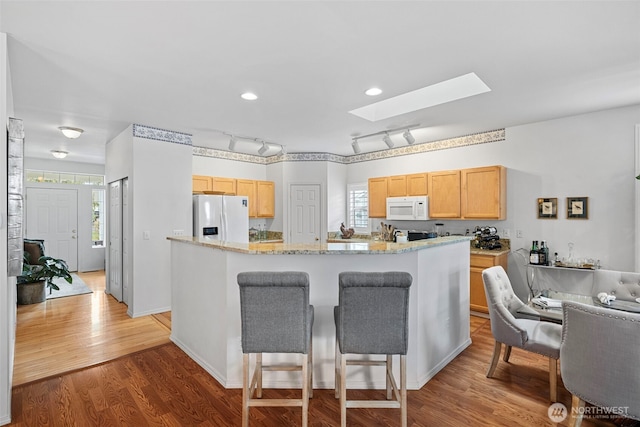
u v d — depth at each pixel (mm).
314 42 2184
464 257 3244
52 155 6316
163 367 2805
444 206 4727
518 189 4281
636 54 2355
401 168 5586
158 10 1829
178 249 3277
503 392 2420
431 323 2676
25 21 1928
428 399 2334
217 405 2266
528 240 4199
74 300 4891
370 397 2365
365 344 1911
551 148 4008
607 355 1638
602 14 1870
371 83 2861
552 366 2285
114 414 2158
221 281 2566
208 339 2742
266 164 6535
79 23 1953
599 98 3254
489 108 3574
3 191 2021
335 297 2441
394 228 5699
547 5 1795
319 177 6121
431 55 2367
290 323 1906
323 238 6082
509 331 2443
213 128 4348
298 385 2486
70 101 3289
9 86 2365
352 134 4695
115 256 4980
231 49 2275
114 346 3236
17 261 2176
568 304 1802
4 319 2055
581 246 3795
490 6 1803
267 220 6453
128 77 2730
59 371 2719
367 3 1776
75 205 7211
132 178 4082
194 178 5332
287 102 3346
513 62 2479
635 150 3447
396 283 1841
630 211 3479
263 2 1765
